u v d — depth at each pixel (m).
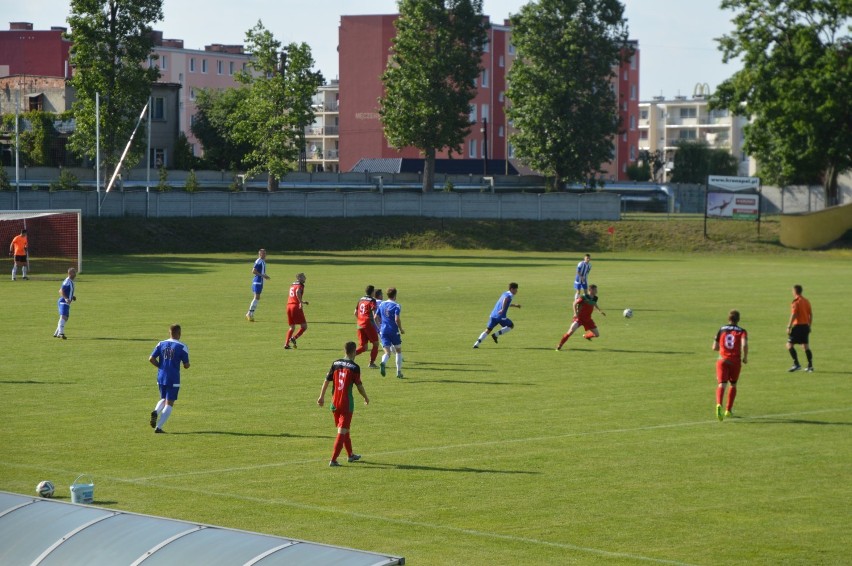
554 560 16.36
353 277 72.19
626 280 72.06
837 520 18.56
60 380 31.61
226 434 24.80
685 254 104.50
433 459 22.62
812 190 124.12
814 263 92.44
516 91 125.62
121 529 12.16
